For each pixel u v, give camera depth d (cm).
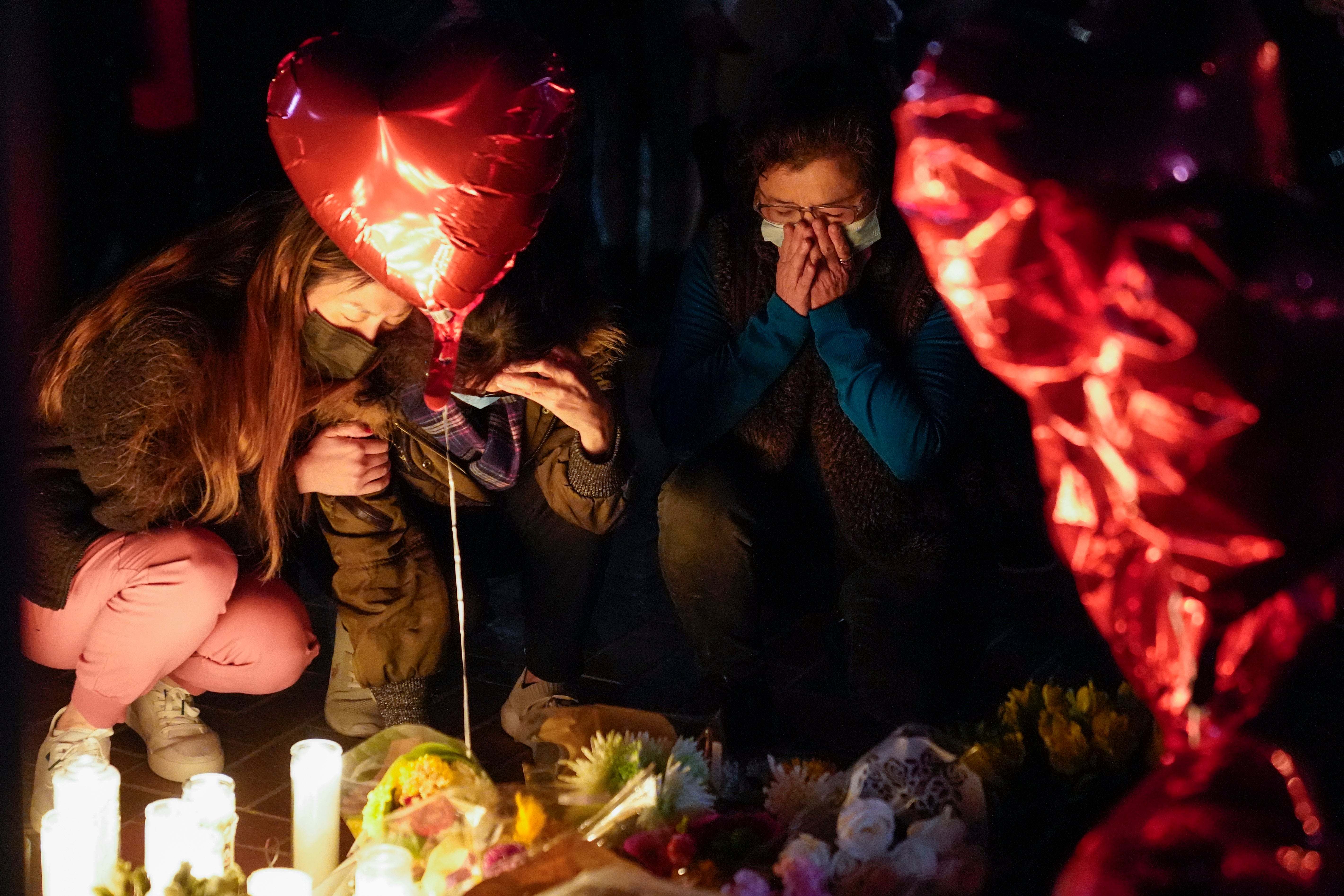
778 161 241
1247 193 102
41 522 228
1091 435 110
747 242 262
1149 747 183
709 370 255
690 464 259
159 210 416
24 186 114
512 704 277
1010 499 262
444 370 202
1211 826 132
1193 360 102
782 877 166
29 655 245
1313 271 101
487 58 181
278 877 186
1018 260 104
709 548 253
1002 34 103
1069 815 177
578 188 424
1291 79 108
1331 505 107
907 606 252
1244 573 111
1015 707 193
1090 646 318
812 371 254
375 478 242
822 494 267
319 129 184
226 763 264
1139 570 117
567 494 251
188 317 221
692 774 190
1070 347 107
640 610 343
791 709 292
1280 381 103
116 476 227
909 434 242
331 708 278
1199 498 108
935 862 167
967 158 102
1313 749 205
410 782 198
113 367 221
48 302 235
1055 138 100
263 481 231
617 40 459
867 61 385
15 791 119
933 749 183
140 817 243
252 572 253
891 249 255
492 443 247
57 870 194
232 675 252
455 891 178
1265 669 120
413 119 180
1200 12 102
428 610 251
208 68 405
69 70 393
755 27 427
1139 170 100
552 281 233
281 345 221
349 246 194
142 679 240
